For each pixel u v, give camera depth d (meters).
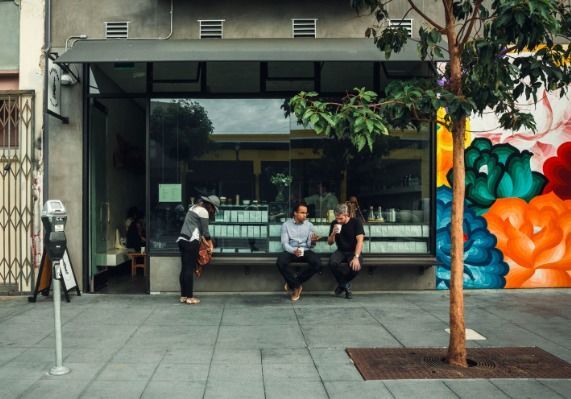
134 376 4.95
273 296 8.66
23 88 8.84
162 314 7.42
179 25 8.89
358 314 7.40
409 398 4.44
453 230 5.33
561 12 5.02
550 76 4.96
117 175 10.75
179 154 8.95
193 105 8.98
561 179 8.91
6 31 8.98
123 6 8.88
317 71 8.98
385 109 5.15
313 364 5.32
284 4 8.94
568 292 8.86
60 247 5.03
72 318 7.21
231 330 6.58
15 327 6.76
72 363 5.33
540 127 8.89
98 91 8.96
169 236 8.88
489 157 8.87
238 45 8.30
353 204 8.95
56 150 8.82
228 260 8.58
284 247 8.30
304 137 9.04
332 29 8.94
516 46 4.67
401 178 9.03
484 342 6.09
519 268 8.90
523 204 8.89
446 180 8.85
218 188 9.00
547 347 5.90
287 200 9.04
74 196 8.84
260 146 9.02
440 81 5.66
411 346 5.93
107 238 10.12
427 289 8.92
